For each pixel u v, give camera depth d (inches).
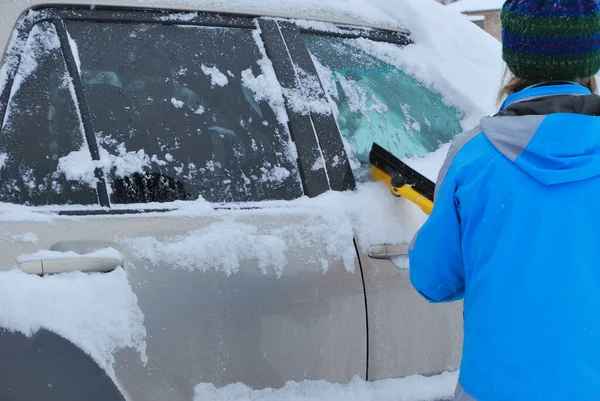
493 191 60.4
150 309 74.2
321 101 95.6
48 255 71.6
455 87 111.8
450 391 91.3
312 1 106.8
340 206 89.7
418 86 110.3
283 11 101.4
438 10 122.9
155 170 81.7
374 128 100.6
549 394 55.9
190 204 81.8
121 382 71.2
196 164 84.5
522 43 64.1
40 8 84.0
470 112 111.7
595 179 59.2
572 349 56.2
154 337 73.8
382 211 91.9
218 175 85.2
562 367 56.0
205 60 91.0
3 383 66.2
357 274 86.9
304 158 90.8
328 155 92.7
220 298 77.9
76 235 74.2
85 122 80.2
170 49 89.5
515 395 56.7
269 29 97.8
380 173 94.2
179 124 85.5
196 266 77.6
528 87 65.5
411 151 102.9
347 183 92.9
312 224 86.4
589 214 58.5
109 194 78.3
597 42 63.0
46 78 80.4
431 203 88.4
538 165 59.0
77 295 70.7
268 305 80.3
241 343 78.3
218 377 76.9
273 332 80.3
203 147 85.7
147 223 78.2
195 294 76.7
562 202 58.5
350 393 84.4
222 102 89.4
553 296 57.0
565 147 58.8
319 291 83.7
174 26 91.4
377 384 87.4
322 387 83.2
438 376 92.6
